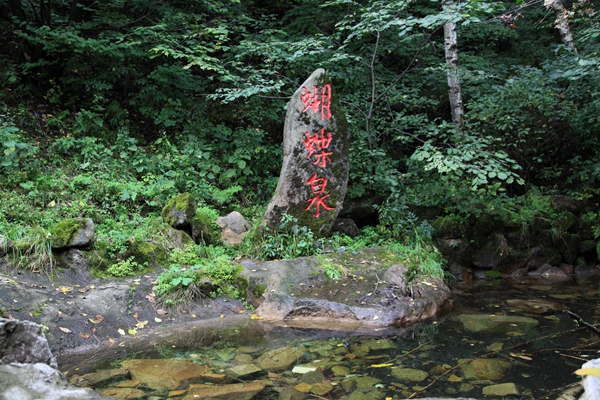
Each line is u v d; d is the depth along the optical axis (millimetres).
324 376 3879
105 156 7664
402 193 8086
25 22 8211
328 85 6719
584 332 4969
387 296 5539
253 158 8852
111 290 5219
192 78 9461
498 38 12117
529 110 8836
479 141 7488
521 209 8383
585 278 7855
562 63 8906
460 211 7879
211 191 7898
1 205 6051
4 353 2797
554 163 9742
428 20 6484
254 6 11469
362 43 9680
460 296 6617
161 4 9617
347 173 6883
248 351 4418
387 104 8867
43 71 8812
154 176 7531
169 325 5047
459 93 9008
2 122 7359
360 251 6621
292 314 5309
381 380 3811
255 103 9273
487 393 3584
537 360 4223
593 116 8422
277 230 6555
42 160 7211
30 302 4617
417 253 6684
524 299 6418
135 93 9094
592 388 2105
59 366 4008
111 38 8508
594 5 10609
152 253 5977
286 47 8094
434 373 3951
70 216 6297
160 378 3789
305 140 6609
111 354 4289
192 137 8508
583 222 8664
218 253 6414
